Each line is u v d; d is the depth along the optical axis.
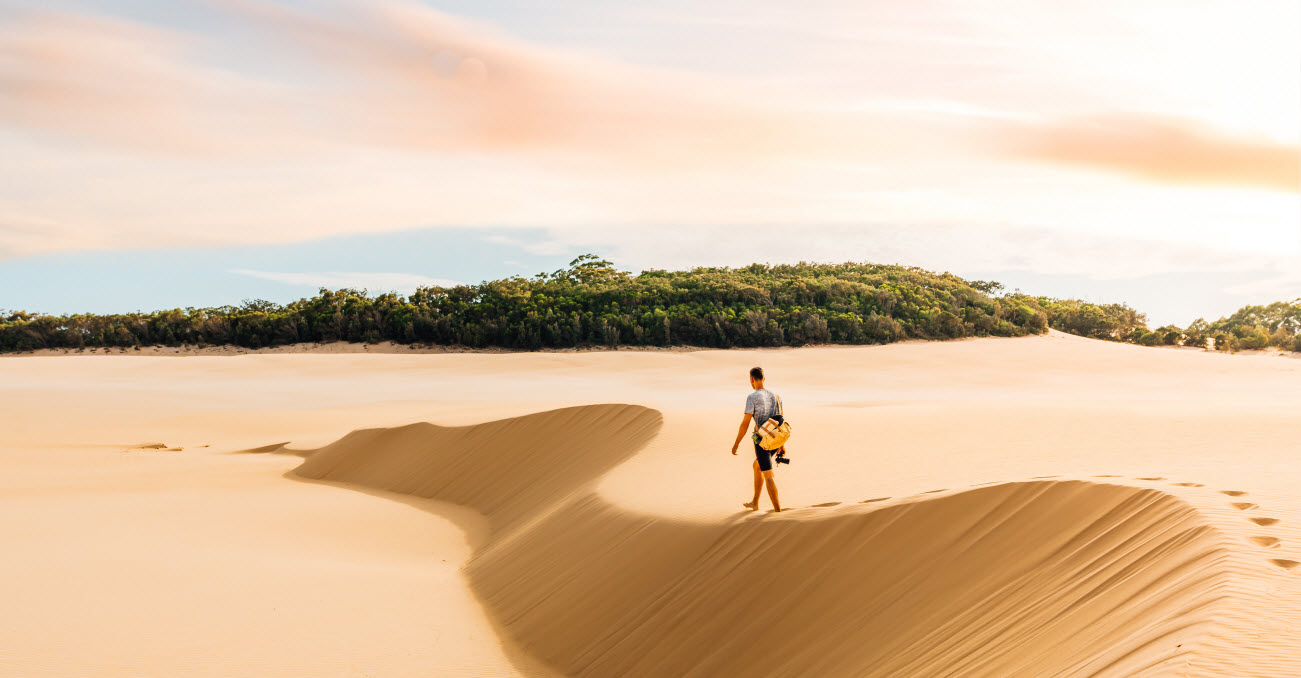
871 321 93.00
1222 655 4.20
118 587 13.82
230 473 29.27
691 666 8.94
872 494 12.21
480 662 10.42
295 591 13.65
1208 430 18.34
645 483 14.68
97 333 110.62
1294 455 14.56
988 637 6.53
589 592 11.30
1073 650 5.52
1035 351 83.88
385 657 10.59
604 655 9.91
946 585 7.68
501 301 102.44
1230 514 6.37
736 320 91.94
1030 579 7.05
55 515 20.72
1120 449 16.31
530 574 12.95
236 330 107.81
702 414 20.03
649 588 10.62
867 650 7.54
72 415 47.22
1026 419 20.77
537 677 9.93
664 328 92.88
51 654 10.62
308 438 37.34
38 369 78.44
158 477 28.23
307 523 19.78
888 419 21.14
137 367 79.06
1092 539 7.07
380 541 17.97
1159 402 28.23
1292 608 4.63
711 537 10.67
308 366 77.56
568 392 55.94
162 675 9.96
